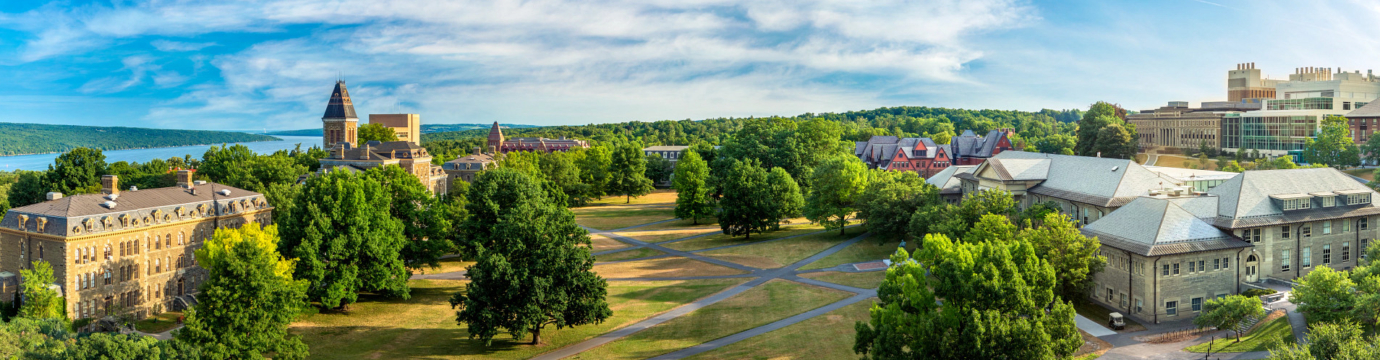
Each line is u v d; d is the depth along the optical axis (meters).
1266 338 62.66
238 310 66.31
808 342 73.56
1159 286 75.06
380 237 90.25
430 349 75.69
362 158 165.75
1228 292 78.62
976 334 52.59
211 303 66.00
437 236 102.12
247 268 66.88
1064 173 111.25
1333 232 86.81
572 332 81.00
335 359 72.75
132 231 88.56
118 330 82.12
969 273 59.00
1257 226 81.06
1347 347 46.62
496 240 77.69
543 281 73.31
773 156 193.50
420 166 178.88
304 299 82.88
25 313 73.31
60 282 82.38
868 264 108.56
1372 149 158.75
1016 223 93.94
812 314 83.75
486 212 95.12
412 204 104.12
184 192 101.44
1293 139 181.62
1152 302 75.12
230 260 66.50
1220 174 106.56
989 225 80.50
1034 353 52.78
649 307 90.69
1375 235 89.38
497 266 72.75
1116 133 197.00
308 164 184.88
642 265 116.44
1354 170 156.75
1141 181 99.25
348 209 88.06
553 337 79.25
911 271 61.12
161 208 92.88
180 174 104.31
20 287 80.25
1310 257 85.50
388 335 80.19
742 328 79.94
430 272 110.62
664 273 110.38
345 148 176.88
